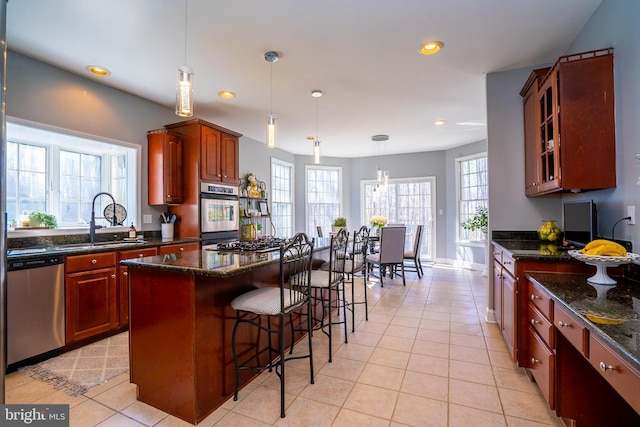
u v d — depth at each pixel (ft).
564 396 5.25
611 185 6.82
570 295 4.96
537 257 6.98
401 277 17.88
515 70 10.20
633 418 5.02
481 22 7.64
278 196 22.13
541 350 5.94
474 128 17.03
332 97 12.46
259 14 7.23
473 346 8.80
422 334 9.69
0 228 3.55
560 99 7.12
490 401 6.27
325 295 10.91
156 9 6.99
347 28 7.82
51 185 11.02
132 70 9.92
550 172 7.97
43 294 7.99
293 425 5.60
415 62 9.63
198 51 8.83
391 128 17.04
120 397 6.46
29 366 7.70
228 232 13.91
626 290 5.25
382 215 24.43
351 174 25.39
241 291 7.07
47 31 7.80
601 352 3.68
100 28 7.70
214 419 5.79
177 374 5.83
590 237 6.90
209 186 12.91
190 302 5.71
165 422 5.71
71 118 10.03
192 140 12.62
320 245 9.94
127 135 11.68
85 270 8.87
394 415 5.87
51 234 9.71
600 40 7.16
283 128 16.97
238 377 6.43
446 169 22.49
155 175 12.19
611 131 6.81
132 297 6.39
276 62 9.53
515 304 7.13
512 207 10.30
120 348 8.76
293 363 7.95
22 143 10.34
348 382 7.01
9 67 8.66
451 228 22.09
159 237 12.62
